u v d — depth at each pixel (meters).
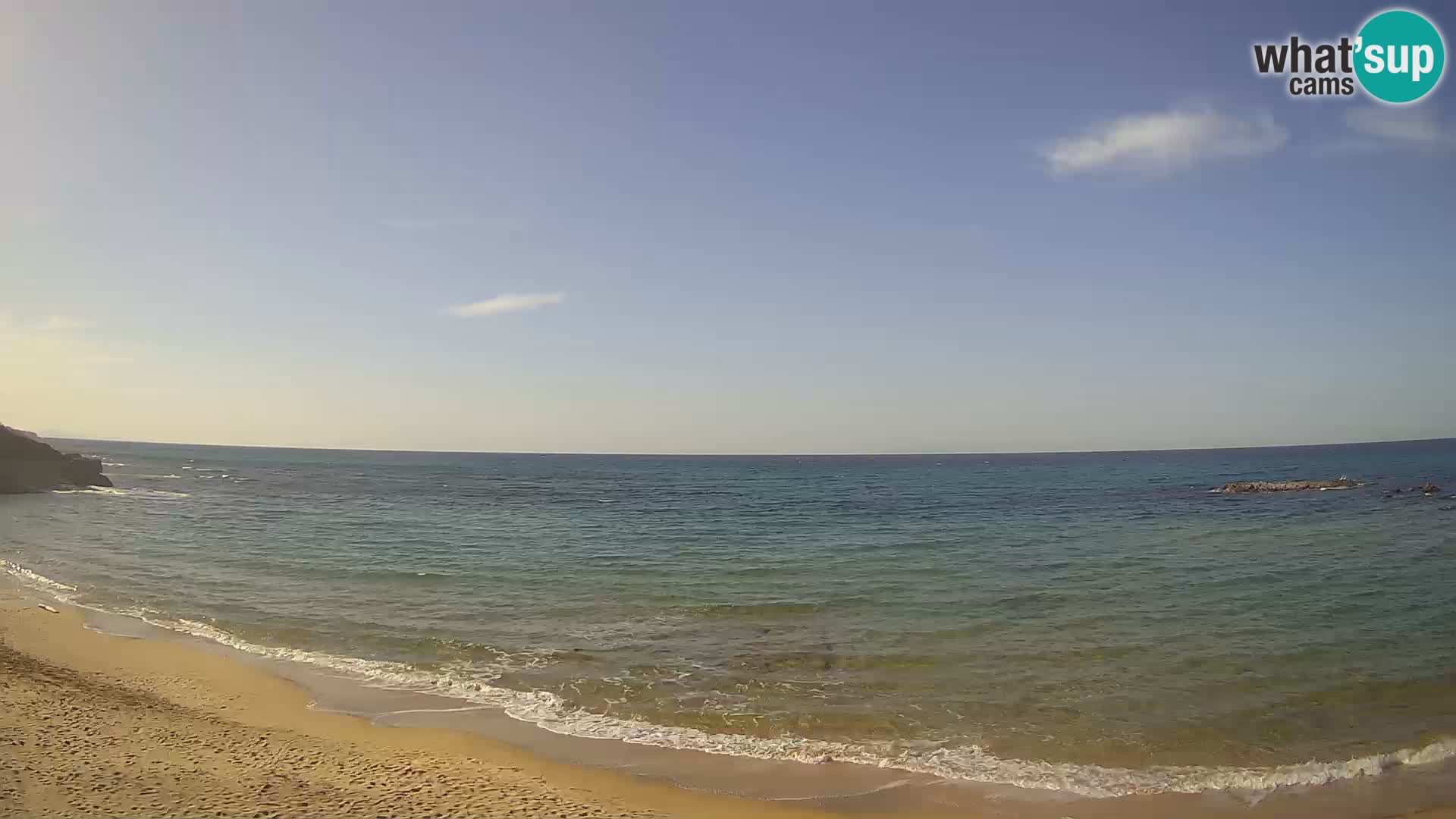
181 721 10.63
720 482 97.00
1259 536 33.28
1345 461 132.38
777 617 18.09
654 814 8.37
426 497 61.50
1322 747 10.57
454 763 9.69
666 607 19.17
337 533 35.00
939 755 10.28
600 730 11.12
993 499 61.56
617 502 59.00
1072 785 9.40
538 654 15.01
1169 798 9.06
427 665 14.23
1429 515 41.03
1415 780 9.48
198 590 20.91
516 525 40.28
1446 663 14.17
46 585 21.30
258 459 175.88
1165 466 146.25
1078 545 31.17
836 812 8.68
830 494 70.69
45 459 56.25
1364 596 20.08
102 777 8.27
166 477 82.50
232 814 7.53
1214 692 12.69
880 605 19.41
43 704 10.70
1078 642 15.83
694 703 12.29
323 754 9.72
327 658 14.62
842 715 11.74
